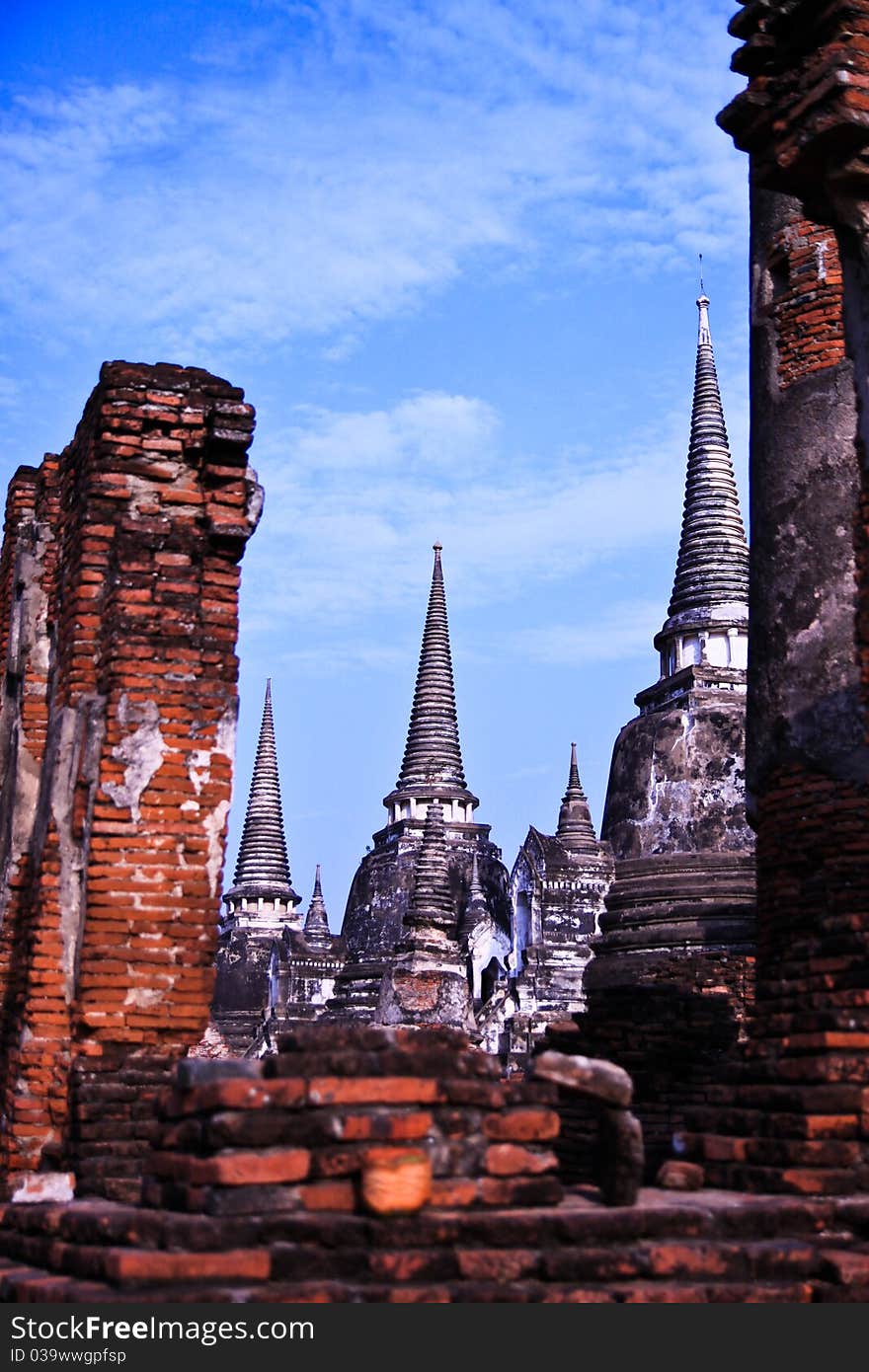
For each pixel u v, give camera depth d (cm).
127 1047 1242
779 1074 1066
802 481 1466
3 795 1590
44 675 1560
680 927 2530
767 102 1142
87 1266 766
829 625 1407
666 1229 827
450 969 4188
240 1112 763
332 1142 767
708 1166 1047
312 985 5578
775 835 1390
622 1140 860
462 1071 828
